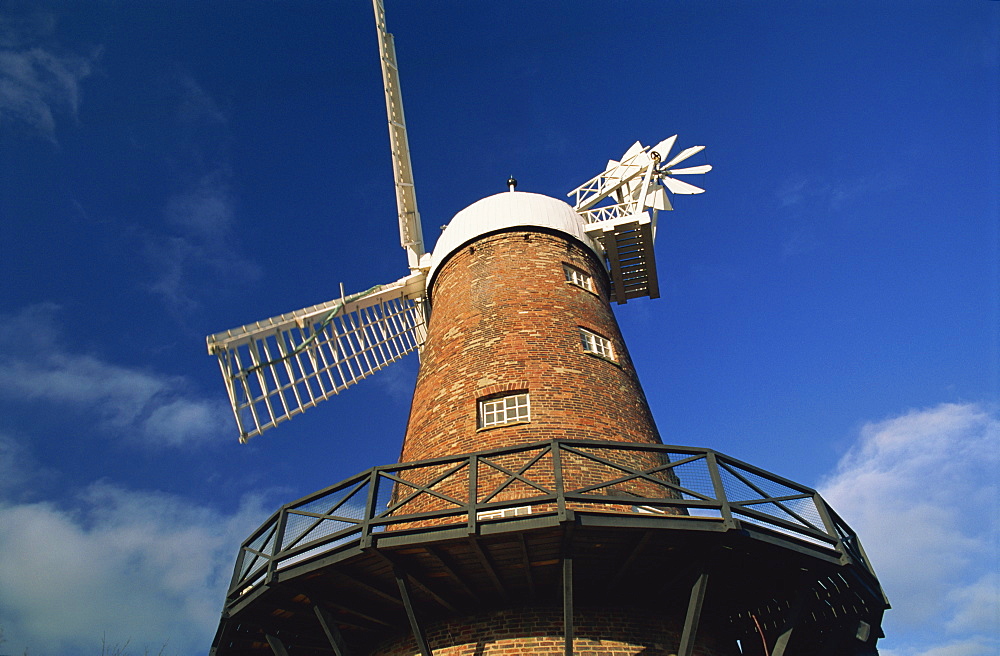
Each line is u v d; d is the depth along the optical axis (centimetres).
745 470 1105
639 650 1087
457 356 1512
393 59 2220
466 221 1845
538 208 1825
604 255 1936
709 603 1234
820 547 1076
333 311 1914
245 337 1706
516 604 1136
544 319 1552
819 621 1266
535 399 1353
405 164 2186
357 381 1955
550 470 1215
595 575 1104
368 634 1279
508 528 955
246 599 1103
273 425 1728
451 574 1071
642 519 965
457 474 1256
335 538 1015
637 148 2108
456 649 1108
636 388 1552
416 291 2133
